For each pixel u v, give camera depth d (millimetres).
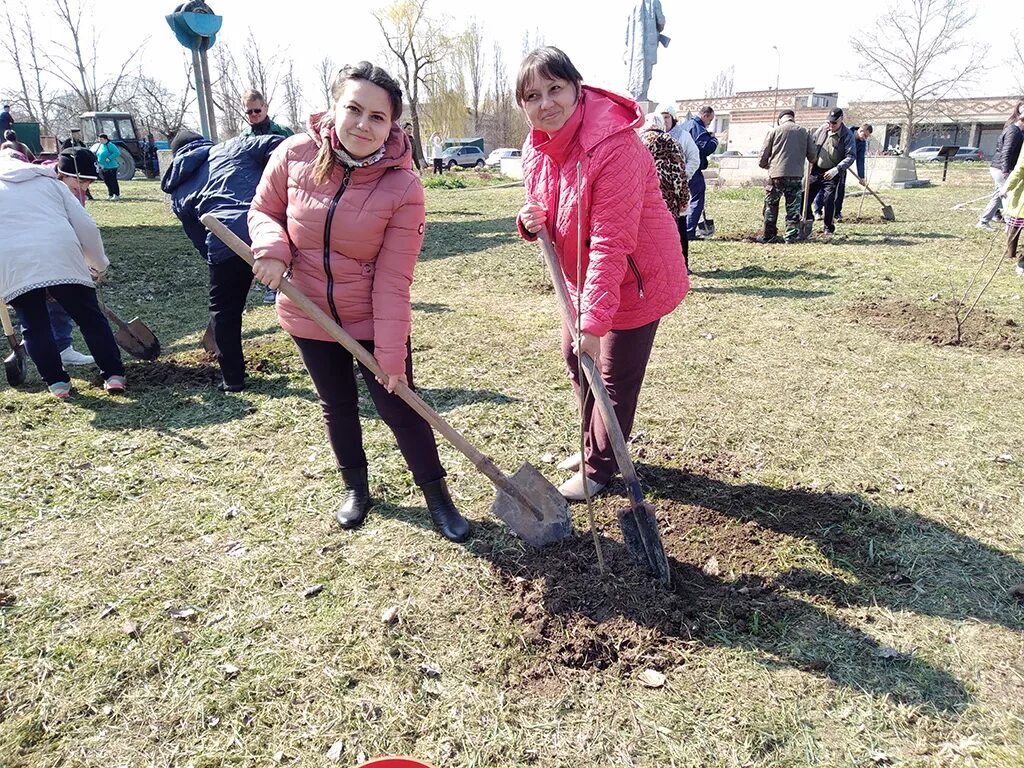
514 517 3102
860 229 11844
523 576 2969
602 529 3246
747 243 10672
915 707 2334
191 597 2883
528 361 5469
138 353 5508
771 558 3043
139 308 7484
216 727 2301
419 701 2385
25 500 3592
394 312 2846
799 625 2682
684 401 4656
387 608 2795
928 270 8359
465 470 3826
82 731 2291
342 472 3355
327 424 3256
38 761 2189
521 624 2703
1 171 4605
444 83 43781
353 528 3324
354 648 2604
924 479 3648
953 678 2439
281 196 2914
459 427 4320
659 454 3957
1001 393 4684
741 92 67875
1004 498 3475
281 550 3178
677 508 3424
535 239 3295
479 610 2787
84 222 4816
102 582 2979
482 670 2510
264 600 2861
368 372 3055
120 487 3709
